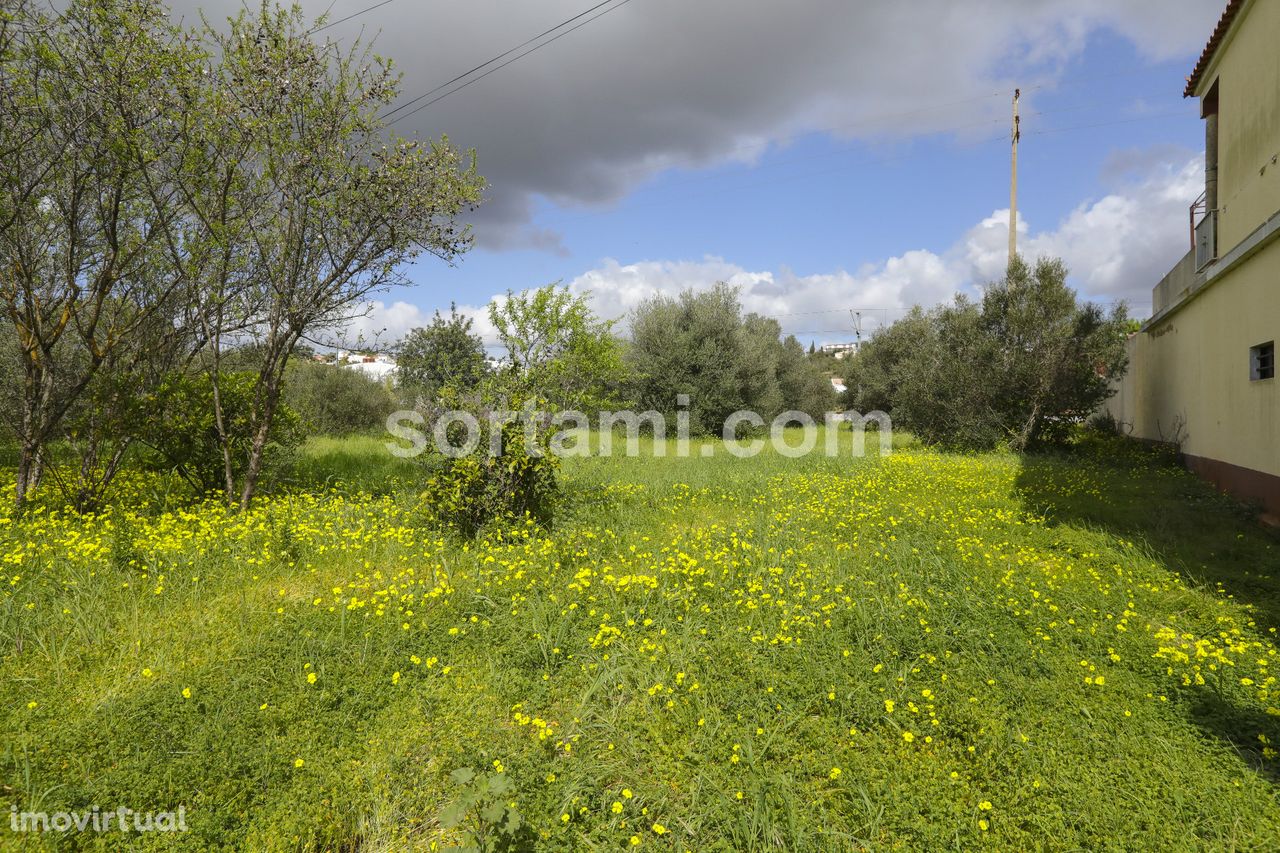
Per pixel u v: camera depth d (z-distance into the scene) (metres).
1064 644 4.27
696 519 7.92
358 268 8.24
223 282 7.78
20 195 6.94
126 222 7.78
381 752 3.16
